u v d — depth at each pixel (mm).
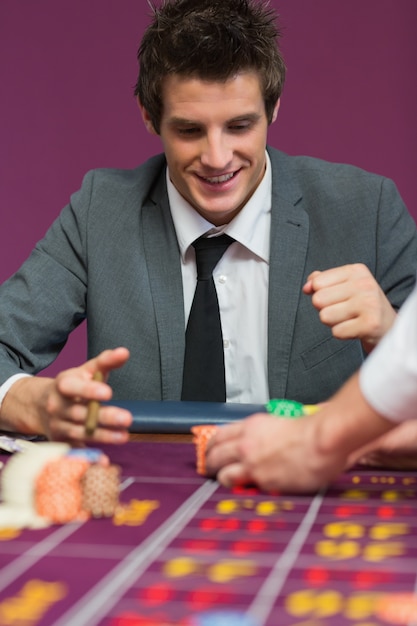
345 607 855
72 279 2260
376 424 1192
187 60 1896
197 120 1947
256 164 2045
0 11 4297
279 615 841
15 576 955
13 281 2252
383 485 1355
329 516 1175
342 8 4094
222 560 998
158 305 2189
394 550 1024
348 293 1835
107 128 4301
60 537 1092
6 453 1612
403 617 829
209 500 1267
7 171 4367
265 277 2229
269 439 1283
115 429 1571
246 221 2184
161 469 1466
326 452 1238
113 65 4270
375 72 4098
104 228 2256
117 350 1554
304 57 4129
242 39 1910
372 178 2283
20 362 2148
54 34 4289
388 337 1167
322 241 2213
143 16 4227
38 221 4379
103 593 901
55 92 4312
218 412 1826
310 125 4152
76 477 1168
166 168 2334
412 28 4059
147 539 1080
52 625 822
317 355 2170
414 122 4094
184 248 2205
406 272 2250
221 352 2180
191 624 816
